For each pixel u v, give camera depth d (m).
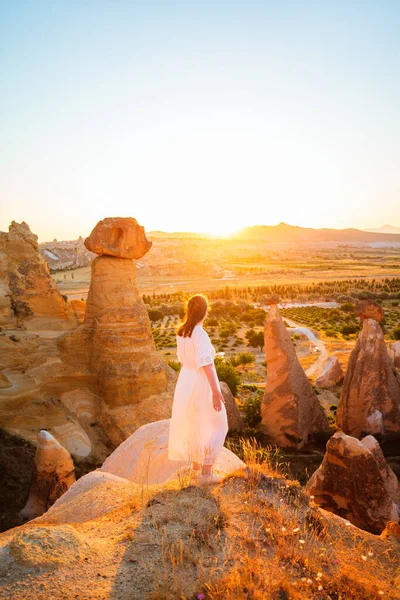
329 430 30.44
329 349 62.56
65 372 24.27
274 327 29.89
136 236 25.09
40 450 16.14
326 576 3.87
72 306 29.42
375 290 157.75
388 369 30.28
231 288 178.88
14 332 24.89
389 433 29.92
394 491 16.86
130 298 25.19
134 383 24.27
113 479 6.66
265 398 30.02
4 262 26.31
